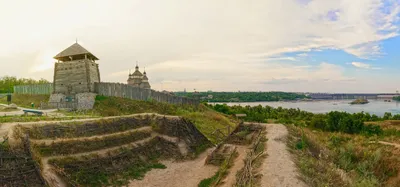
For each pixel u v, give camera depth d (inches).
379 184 834.8
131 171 937.5
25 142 749.3
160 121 1391.5
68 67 2032.5
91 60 2139.5
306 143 1088.2
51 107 1759.4
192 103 2536.9
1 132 819.4
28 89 2551.7
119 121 1216.8
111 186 820.0
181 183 886.4
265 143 1007.0
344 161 1012.5
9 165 663.8
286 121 2684.5
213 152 1128.2
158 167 1034.7
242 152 1063.6
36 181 666.2
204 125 1809.8
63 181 751.7
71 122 1015.6
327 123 2325.3
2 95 2561.5
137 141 1153.4
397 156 1018.1
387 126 2411.4
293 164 733.9
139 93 2132.1
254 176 660.7
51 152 839.1
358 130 2064.5
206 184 851.4
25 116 1197.1
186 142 1316.4
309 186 592.4
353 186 673.6
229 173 832.9
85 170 831.1
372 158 1056.8
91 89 2003.0
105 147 991.0
